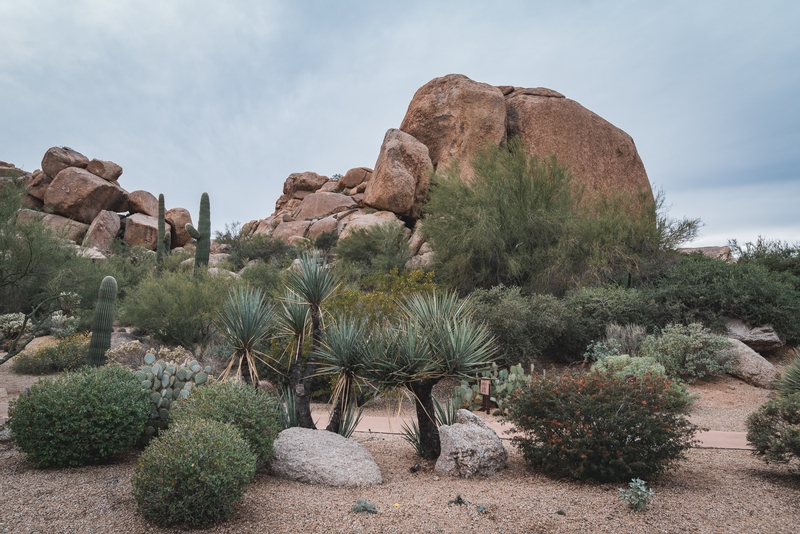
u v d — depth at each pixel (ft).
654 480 18.28
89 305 44.39
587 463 17.79
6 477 17.03
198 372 22.38
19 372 43.96
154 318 44.55
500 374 34.42
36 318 54.75
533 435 20.61
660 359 40.45
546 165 62.59
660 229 55.62
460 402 33.22
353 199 123.95
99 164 125.90
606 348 42.91
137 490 13.65
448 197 59.93
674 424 18.65
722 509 15.17
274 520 13.79
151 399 20.97
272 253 105.91
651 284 54.39
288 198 160.97
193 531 13.10
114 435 18.70
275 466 17.99
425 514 14.28
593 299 47.75
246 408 17.90
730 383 40.09
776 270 68.13
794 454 18.56
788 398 20.57
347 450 18.58
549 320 42.60
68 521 13.41
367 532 13.08
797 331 46.55
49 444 17.93
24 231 35.14
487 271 55.42
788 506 15.57
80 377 19.43
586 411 18.24
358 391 23.20
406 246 72.59
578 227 55.57
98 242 113.29
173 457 13.52
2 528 12.81
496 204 57.47
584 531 13.38
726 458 21.83
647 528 13.64
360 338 20.99
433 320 21.36
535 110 96.07
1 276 36.22
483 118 93.40
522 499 15.62
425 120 97.40
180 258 97.19
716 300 47.01
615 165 100.17
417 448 21.80
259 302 22.49
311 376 21.83
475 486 17.26
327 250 96.78
